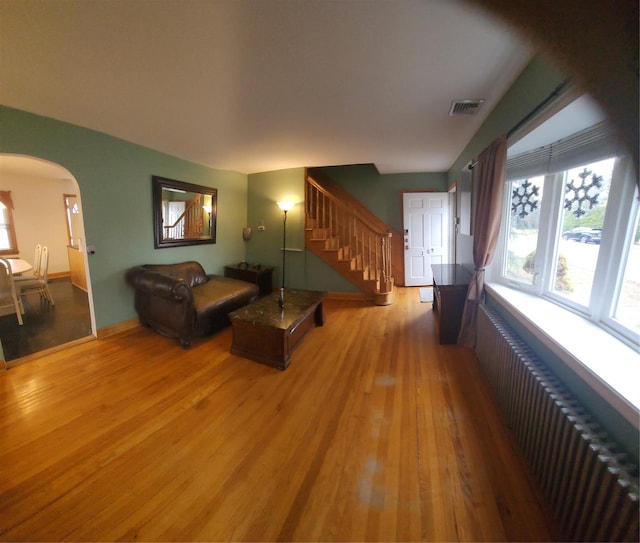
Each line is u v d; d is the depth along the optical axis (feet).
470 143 10.40
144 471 4.79
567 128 5.43
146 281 9.73
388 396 6.85
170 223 12.62
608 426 3.47
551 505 4.00
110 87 6.52
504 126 6.91
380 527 3.86
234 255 16.88
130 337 10.43
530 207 7.51
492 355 6.95
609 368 3.64
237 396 6.89
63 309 13.29
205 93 6.79
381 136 10.00
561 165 6.07
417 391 7.04
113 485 4.53
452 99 7.13
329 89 6.61
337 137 10.10
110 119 8.49
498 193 7.24
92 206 9.72
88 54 5.26
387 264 15.19
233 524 3.93
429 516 3.99
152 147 11.44
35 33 4.65
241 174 16.99
